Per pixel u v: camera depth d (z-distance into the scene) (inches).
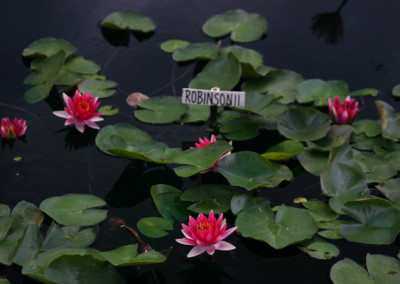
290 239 72.8
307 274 71.1
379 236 74.5
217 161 85.6
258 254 74.6
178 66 125.0
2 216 76.1
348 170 83.8
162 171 92.5
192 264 72.4
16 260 67.2
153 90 115.1
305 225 75.8
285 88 115.4
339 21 144.9
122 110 108.4
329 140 97.7
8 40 131.2
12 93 112.2
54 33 134.8
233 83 111.6
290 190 88.1
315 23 144.1
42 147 97.0
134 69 122.9
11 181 87.5
